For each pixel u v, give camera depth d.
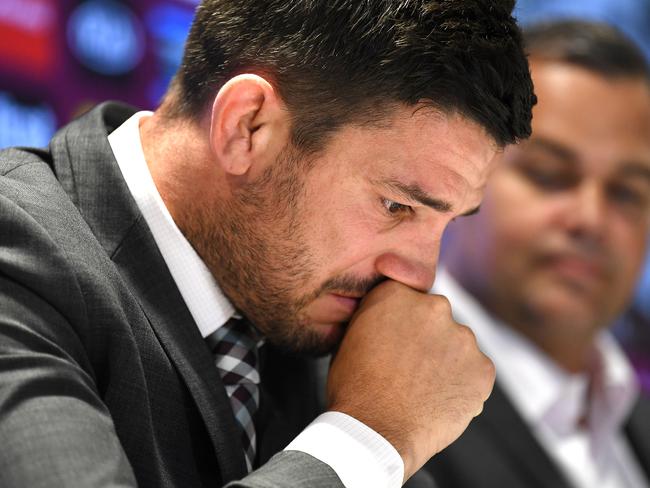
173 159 2.74
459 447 4.21
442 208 2.61
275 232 2.64
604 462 4.75
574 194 4.85
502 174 4.89
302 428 2.97
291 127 2.59
